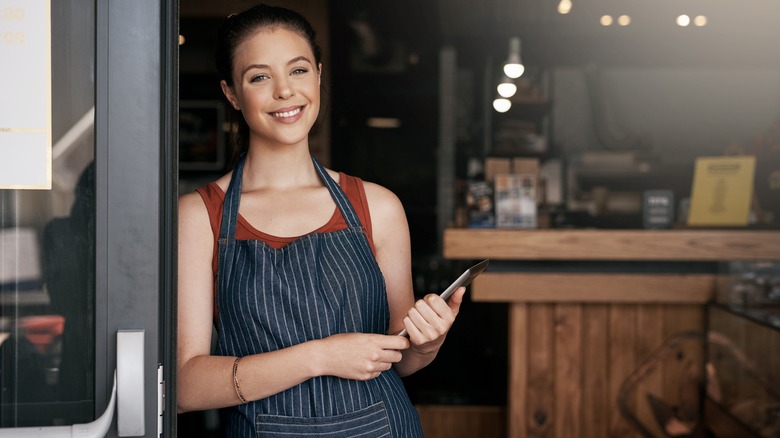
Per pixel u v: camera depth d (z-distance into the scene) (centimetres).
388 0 603
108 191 129
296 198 186
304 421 169
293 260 175
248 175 190
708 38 639
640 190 667
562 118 700
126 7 129
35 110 129
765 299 344
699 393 370
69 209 130
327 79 202
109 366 130
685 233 365
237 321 175
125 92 129
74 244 130
